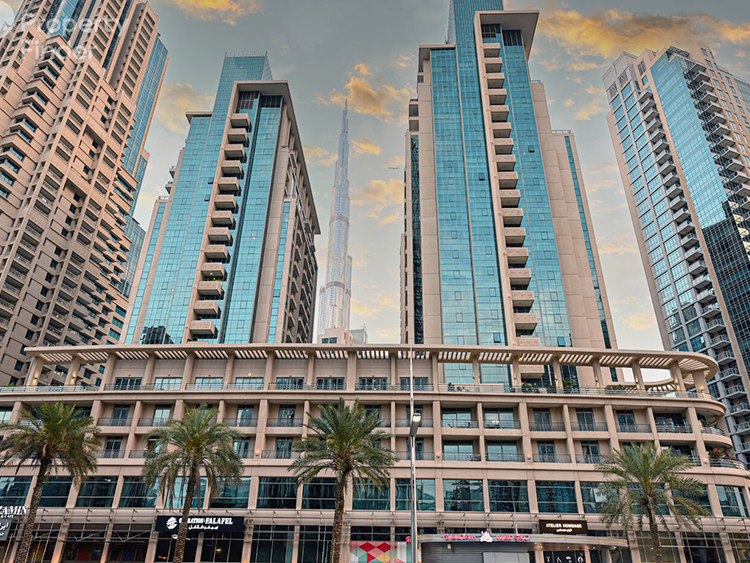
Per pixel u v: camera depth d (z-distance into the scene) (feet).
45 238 314.55
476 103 324.60
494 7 363.35
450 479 166.20
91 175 358.84
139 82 437.17
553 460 172.04
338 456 127.95
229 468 136.98
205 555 158.10
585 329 262.67
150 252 317.01
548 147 313.53
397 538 157.38
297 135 388.37
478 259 275.18
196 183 330.34
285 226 332.60
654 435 174.19
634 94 468.34
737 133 404.16
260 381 194.59
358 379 191.01
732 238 358.23
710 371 204.95
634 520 158.71
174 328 283.79
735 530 159.33
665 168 420.77
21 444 132.98
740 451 319.47
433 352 189.47
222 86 378.12
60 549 161.38
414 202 321.52
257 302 304.50
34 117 330.34
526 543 145.38
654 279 417.69
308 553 156.56
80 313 328.90
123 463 171.53
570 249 283.38
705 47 449.89
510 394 178.91
